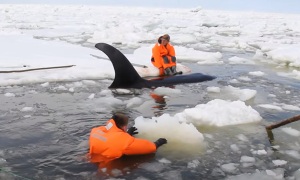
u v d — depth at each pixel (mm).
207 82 9109
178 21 39469
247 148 4883
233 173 4172
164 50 9539
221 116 5887
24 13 47844
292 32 27438
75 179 3920
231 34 26031
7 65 9656
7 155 4488
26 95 7316
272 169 4281
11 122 5707
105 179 3934
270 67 11945
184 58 13102
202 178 4031
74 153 4562
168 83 8625
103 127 4648
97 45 8070
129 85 8156
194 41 20344
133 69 8172
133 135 5113
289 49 13766
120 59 7965
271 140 5180
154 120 5469
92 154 4488
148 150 4527
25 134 5215
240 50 16734
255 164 4410
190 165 4320
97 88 8062
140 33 20562
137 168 4191
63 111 6340
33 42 14617
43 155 4504
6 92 7496
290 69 11695
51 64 9953
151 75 9375
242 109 6102
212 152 4715
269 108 6824
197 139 5051
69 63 10234
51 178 3924
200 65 11977
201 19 43500
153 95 7617
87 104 6805
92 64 10266
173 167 4262
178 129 5199
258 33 26094
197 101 7250
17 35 17562
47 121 5797
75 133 5301
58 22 33125
